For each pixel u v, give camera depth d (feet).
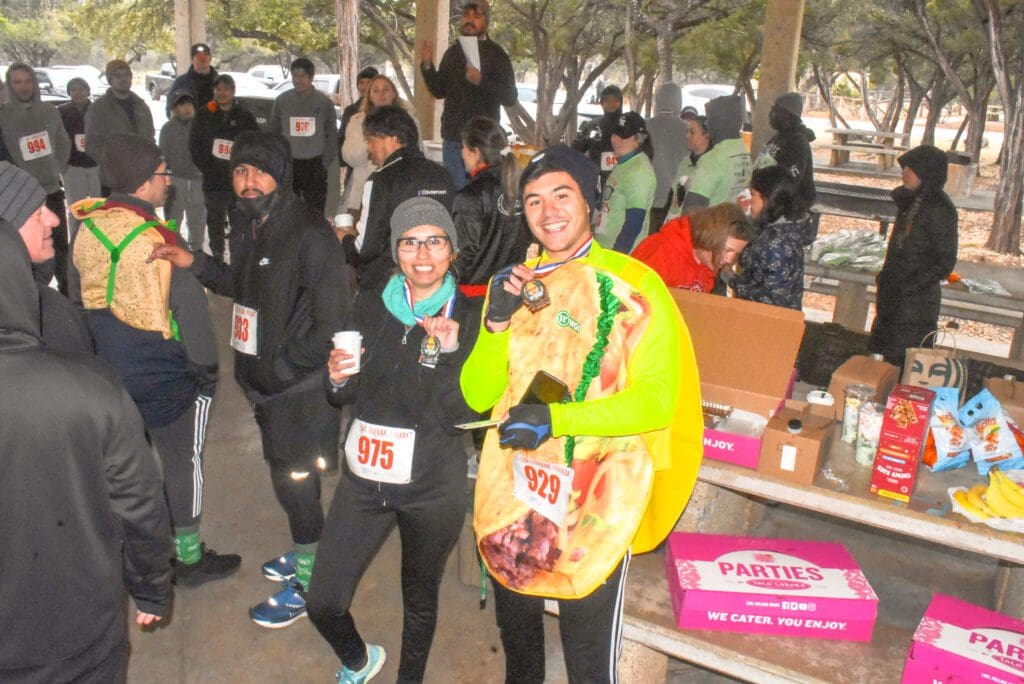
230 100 26.63
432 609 9.10
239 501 14.32
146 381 10.50
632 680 9.86
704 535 10.06
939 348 12.05
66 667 6.26
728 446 9.34
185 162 28.94
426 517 8.54
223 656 10.70
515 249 13.33
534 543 7.49
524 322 7.43
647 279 7.14
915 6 58.75
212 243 27.63
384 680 10.35
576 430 6.73
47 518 5.91
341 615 8.91
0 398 5.68
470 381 7.88
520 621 8.35
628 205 18.60
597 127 28.48
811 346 12.55
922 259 16.08
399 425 8.29
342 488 8.68
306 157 30.04
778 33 30.14
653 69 61.72
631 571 10.06
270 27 67.31
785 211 12.65
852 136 81.82
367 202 13.48
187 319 10.55
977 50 63.31
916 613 11.87
